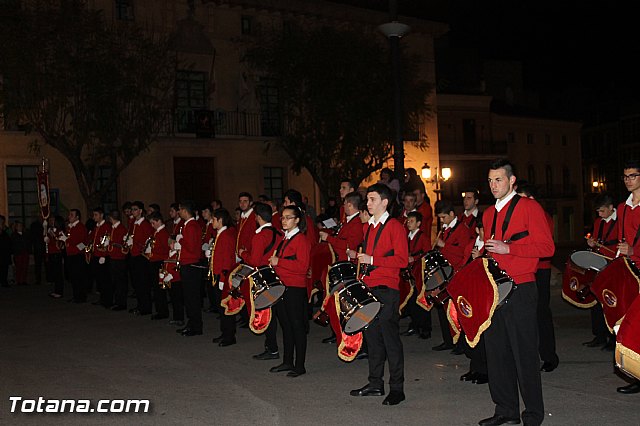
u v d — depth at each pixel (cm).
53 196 2427
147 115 2350
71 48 2203
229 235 1041
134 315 1399
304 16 2956
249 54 2761
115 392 763
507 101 5016
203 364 906
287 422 633
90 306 1560
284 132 2797
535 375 580
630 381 695
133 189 2570
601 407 654
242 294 870
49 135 2200
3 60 2073
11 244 2109
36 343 1094
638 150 5688
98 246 1514
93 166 2347
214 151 2748
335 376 820
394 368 686
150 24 2598
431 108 3122
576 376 777
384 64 2725
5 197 2350
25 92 2128
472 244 764
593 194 6278
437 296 713
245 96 2823
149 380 820
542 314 796
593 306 921
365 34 2942
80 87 2211
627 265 732
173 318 1270
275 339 934
